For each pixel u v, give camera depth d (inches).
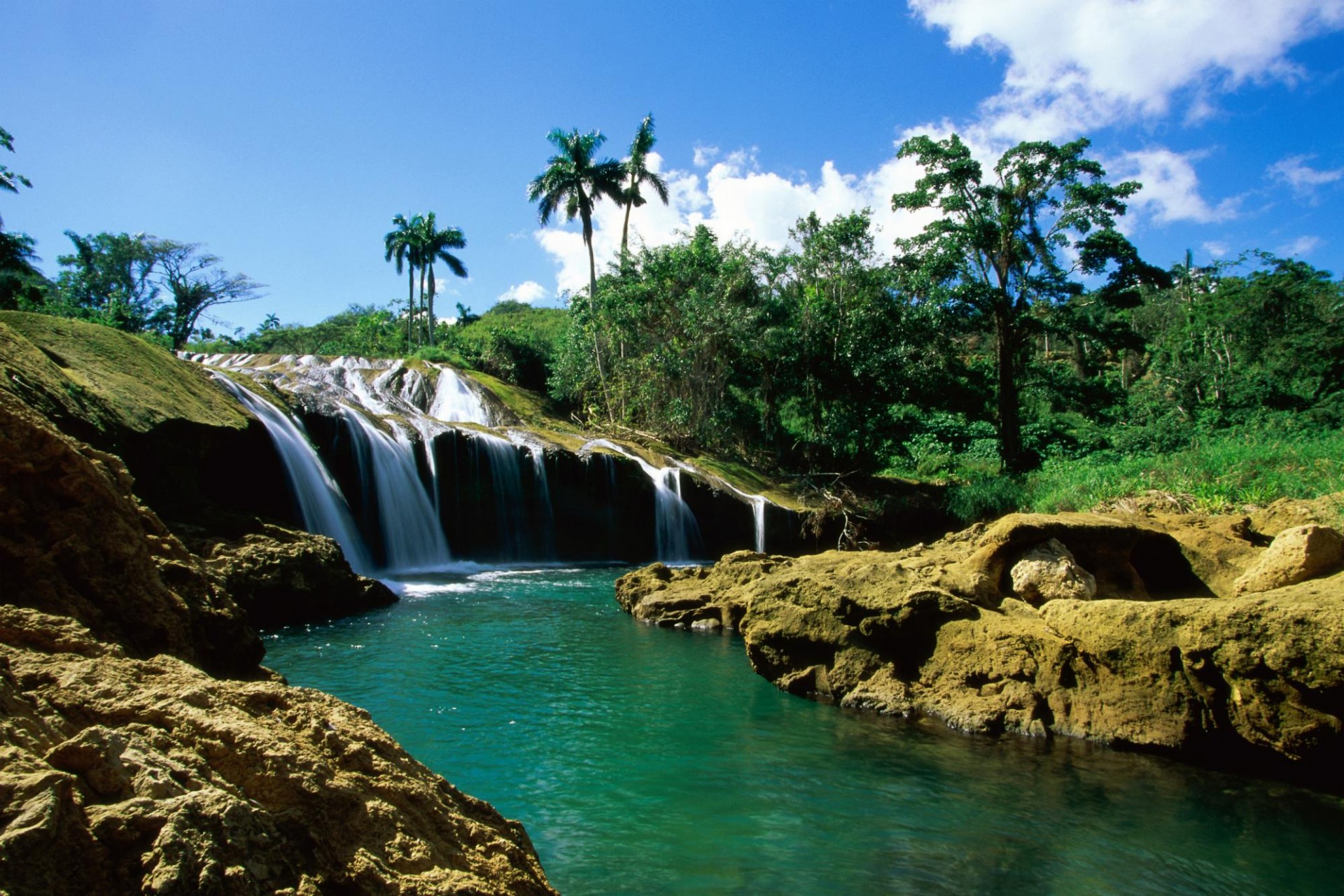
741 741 289.3
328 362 1269.7
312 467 695.1
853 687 337.7
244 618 248.8
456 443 871.1
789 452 1337.4
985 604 344.5
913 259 1272.1
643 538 979.9
